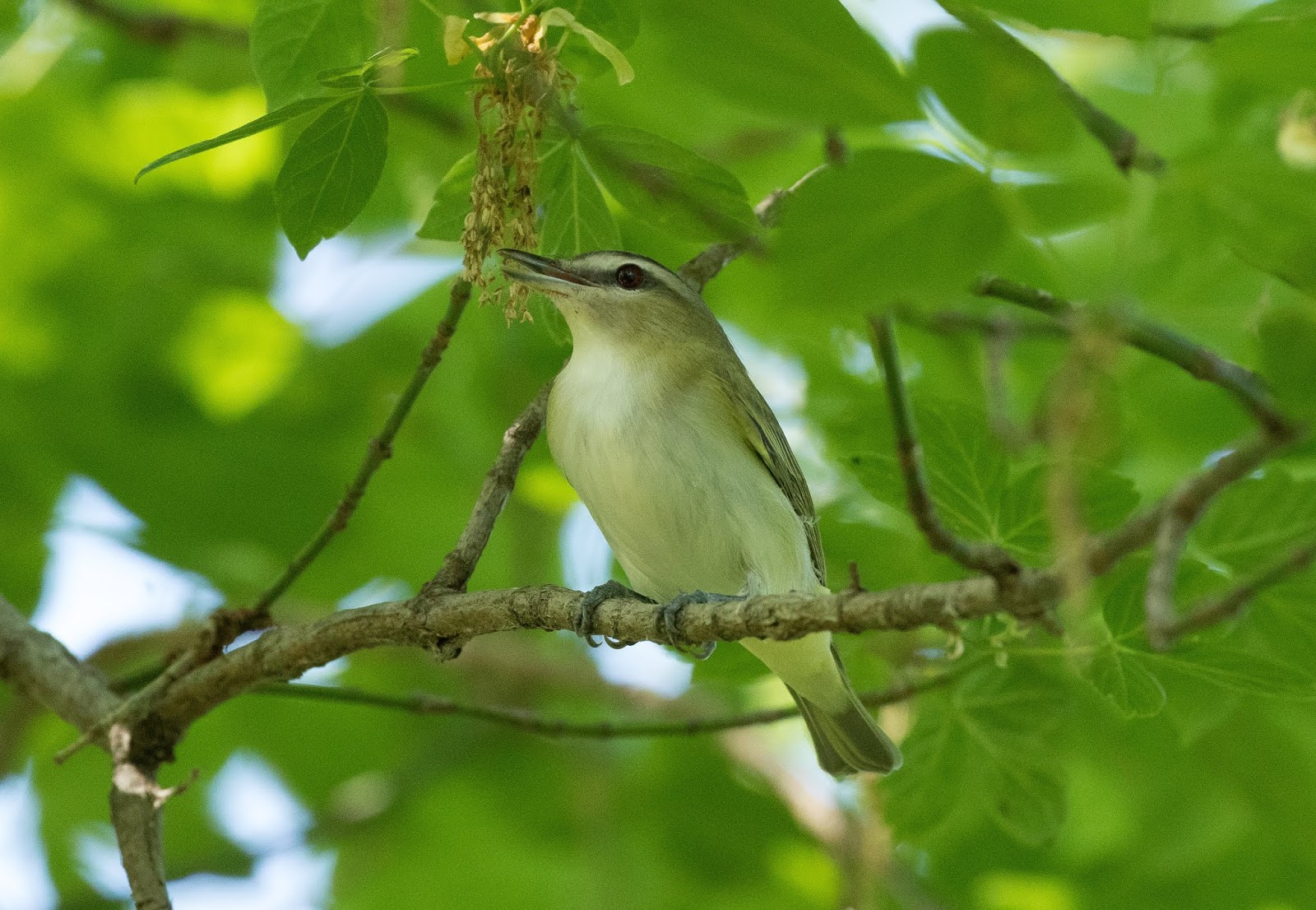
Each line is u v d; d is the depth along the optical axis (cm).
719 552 1021
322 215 734
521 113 712
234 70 1347
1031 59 498
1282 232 527
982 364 1246
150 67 1463
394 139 1391
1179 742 1134
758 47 467
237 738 1644
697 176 712
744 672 1054
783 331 1244
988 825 1392
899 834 1008
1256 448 497
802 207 473
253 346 1545
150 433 1554
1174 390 1130
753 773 1514
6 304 1545
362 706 1639
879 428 1077
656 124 1295
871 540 993
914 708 1099
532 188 730
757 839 1516
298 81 744
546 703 1617
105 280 1560
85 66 1488
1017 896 1413
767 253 484
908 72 489
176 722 924
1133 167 536
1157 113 529
